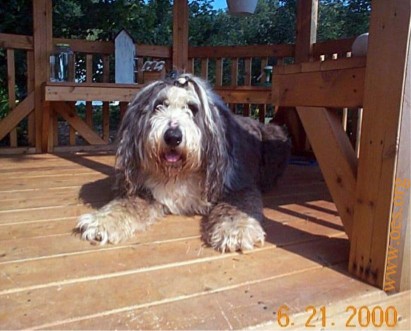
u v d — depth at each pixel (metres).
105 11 6.80
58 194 2.35
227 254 1.54
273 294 1.25
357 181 1.37
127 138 2.01
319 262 1.49
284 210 2.15
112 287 1.26
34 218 1.91
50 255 1.49
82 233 1.68
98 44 4.15
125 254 1.51
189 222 1.90
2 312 1.11
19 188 2.49
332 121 1.52
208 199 1.99
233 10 3.59
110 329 1.05
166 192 1.98
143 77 3.87
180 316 1.11
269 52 4.13
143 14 7.34
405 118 1.20
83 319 1.09
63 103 4.06
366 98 1.29
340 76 1.40
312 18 3.79
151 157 1.88
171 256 1.50
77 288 1.25
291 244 1.65
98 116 6.65
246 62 4.29
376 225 1.30
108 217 1.72
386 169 1.25
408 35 1.15
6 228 1.76
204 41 8.88
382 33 1.22
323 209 2.17
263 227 1.85
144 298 1.20
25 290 1.23
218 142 1.98
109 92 3.57
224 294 1.24
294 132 4.01
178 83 1.97
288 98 1.67
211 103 2.04
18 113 3.88
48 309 1.13
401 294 1.31
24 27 5.36
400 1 1.16
